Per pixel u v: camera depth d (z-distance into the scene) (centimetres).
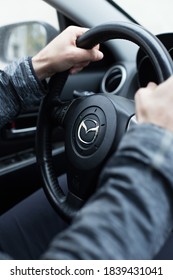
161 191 38
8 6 128
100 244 36
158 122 41
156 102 42
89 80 120
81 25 120
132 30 59
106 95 66
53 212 82
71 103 71
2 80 74
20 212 83
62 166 117
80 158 65
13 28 127
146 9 138
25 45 130
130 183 38
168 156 38
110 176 40
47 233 79
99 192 40
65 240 38
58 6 116
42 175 77
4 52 126
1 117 76
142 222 37
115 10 125
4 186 111
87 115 66
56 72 74
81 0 119
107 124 62
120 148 41
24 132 123
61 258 36
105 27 62
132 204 37
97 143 63
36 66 72
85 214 39
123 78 108
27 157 121
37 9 129
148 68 87
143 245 37
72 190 69
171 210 39
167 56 55
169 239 70
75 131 67
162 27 133
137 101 44
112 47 117
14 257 75
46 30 128
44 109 77
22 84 73
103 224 37
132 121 61
